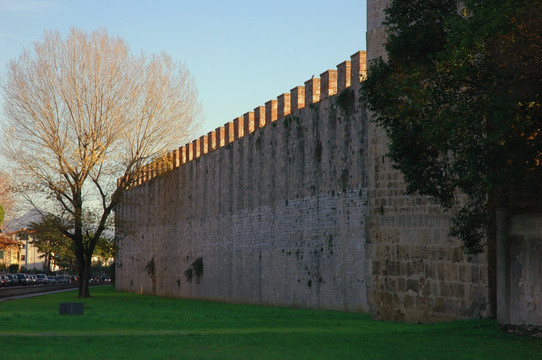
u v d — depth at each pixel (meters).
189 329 23.88
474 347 17.44
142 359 15.30
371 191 27.53
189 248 60.75
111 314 32.84
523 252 19.83
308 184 39.50
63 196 56.53
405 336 20.19
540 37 18.77
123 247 83.56
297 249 40.56
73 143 55.03
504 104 18.12
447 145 19.89
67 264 148.88
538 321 19.28
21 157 54.38
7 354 16.20
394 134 22.00
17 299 55.56
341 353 16.31
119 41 57.16
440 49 21.55
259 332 21.89
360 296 33.88
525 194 22.97
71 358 15.48
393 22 22.56
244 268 48.53
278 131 43.34
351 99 35.09
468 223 22.72
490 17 18.22
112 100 55.91
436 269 24.95
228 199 51.97
